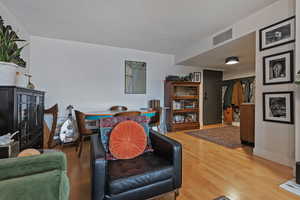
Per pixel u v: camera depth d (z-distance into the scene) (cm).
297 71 165
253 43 273
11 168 65
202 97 500
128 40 334
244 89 486
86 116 226
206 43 320
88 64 349
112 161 128
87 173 177
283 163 194
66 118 330
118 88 378
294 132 182
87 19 245
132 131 143
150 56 416
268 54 207
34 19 245
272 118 205
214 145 281
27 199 60
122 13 228
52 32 293
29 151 110
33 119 197
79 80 342
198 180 160
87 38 323
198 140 315
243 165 195
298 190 141
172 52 421
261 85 218
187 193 138
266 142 214
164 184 118
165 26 269
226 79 546
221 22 254
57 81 325
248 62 422
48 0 197
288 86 186
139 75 402
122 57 382
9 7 211
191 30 285
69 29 280
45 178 64
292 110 183
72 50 336
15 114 141
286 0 186
